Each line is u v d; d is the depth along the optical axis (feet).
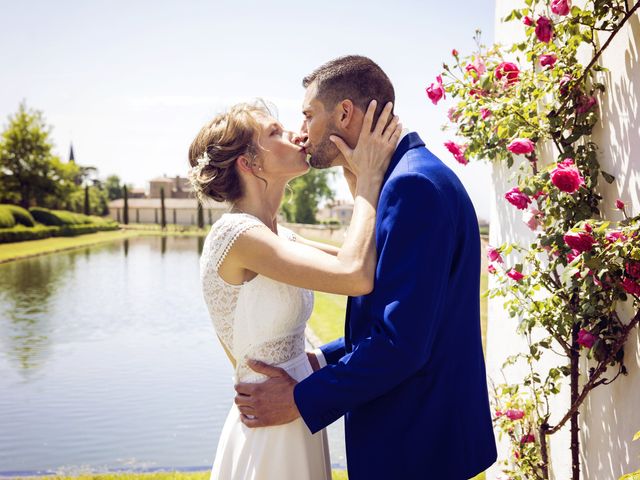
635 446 7.92
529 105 9.41
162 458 18.74
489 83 10.23
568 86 8.99
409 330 5.77
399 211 6.06
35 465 18.38
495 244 13.19
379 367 5.83
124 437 20.93
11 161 182.80
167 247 165.37
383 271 6.04
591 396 9.14
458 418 6.44
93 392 27.27
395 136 6.83
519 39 11.75
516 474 10.75
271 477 6.93
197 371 31.14
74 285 76.64
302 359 7.45
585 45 9.20
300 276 6.43
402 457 6.34
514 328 12.08
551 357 10.44
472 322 6.64
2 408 24.93
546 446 10.18
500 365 12.91
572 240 7.47
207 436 20.84
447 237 6.02
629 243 7.34
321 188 224.12
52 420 23.13
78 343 39.99
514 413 10.25
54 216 195.21
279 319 7.01
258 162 7.26
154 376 30.17
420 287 5.83
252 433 7.13
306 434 7.21
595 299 8.16
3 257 120.47
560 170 7.77
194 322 48.80
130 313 53.78
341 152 6.98
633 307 7.97
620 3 7.97
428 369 6.36
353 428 6.65
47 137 185.98
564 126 9.05
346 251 6.33
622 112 8.10
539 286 9.36
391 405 6.40
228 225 6.84
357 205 6.57
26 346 38.99
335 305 48.98
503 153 10.84
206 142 7.32
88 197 290.76
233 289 6.98
